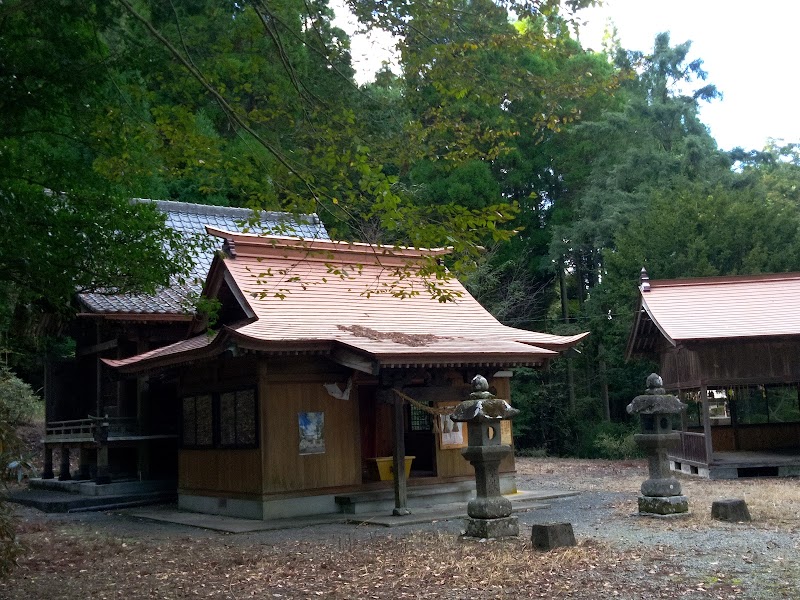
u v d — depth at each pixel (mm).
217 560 10164
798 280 21797
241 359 14742
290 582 8547
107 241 10633
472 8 8602
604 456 29938
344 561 9578
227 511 15000
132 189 10875
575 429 31672
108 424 18594
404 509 13805
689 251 29328
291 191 8148
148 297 19156
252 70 8555
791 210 33156
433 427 15320
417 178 32656
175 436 19078
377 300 16500
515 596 7336
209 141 7867
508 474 16453
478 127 9547
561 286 35438
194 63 8602
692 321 19906
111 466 20031
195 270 21234
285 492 13969
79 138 9891
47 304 14891
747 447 23703
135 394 19766
